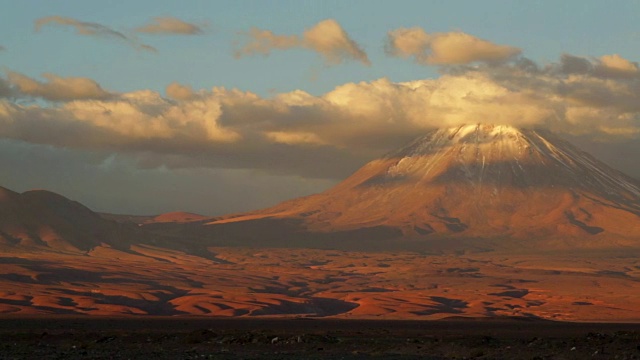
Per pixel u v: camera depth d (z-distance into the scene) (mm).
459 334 102062
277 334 87312
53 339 81812
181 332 98438
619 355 64312
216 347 73438
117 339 80375
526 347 70812
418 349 71750
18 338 82312
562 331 117875
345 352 69875
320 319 196125
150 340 79562
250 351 69812
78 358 59656
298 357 63906
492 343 74750
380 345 74125
